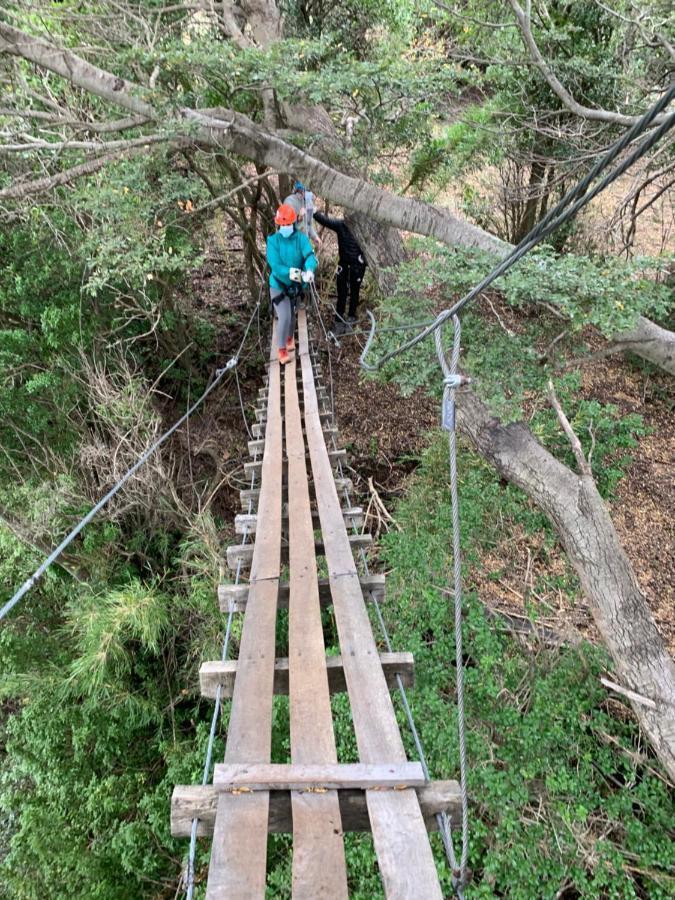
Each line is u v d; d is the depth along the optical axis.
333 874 1.61
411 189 7.75
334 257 10.30
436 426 7.79
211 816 1.88
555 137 6.17
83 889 4.56
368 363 4.83
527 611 5.27
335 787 1.90
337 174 5.34
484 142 6.77
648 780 4.00
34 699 5.71
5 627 6.00
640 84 6.01
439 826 1.91
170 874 4.71
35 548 5.91
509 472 5.14
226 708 5.08
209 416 8.57
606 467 6.73
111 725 5.36
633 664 4.29
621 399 7.94
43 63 5.07
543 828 3.61
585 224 8.02
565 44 6.48
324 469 4.63
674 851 3.54
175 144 5.61
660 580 5.85
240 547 3.82
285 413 5.76
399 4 6.66
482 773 3.74
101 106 6.71
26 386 6.36
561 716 4.21
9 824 5.59
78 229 6.49
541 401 6.98
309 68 5.64
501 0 5.48
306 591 3.14
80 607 5.80
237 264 11.00
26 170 6.65
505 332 4.63
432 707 4.16
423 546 5.69
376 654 2.62
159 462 6.22
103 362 6.75
